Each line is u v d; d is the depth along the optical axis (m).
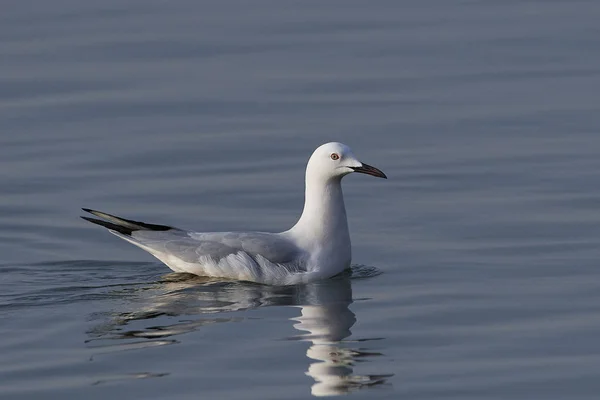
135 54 27.69
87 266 17.03
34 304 15.21
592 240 17.64
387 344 13.72
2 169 21.28
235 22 30.12
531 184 20.23
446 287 15.88
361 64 26.95
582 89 25.14
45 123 23.64
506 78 25.95
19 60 27.27
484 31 29.30
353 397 12.19
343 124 23.38
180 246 16.36
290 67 26.77
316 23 30.09
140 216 19.12
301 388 12.38
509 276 16.28
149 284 16.12
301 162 21.53
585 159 21.30
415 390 12.37
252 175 20.97
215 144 22.42
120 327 14.27
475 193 19.91
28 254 17.56
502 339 13.88
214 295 15.62
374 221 18.84
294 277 16.17
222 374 12.78
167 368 12.96
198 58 27.42
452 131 22.98
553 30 29.27
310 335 13.97
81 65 26.92
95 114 24.11
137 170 21.27
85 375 12.77
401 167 21.20
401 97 24.91
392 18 30.59
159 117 23.92
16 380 12.65
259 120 23.67
